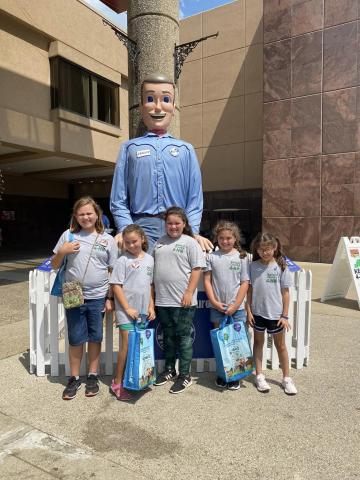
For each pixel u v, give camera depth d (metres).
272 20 12.80
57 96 12.30
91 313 3.27
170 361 3.53
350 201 11.85
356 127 11.66
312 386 3.45
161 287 3.31
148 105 3.77
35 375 3.65
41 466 2.31
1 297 6.97
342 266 6.94
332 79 11.94
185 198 3.85
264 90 13.08
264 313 3.33
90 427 2.74
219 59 18.17
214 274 3.40
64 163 14.93
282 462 2.37
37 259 13.16
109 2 7.30
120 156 3.82
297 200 12.67
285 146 12.80
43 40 12.08
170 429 2.72
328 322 5.61
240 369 3.32
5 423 2.79
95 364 3.36
